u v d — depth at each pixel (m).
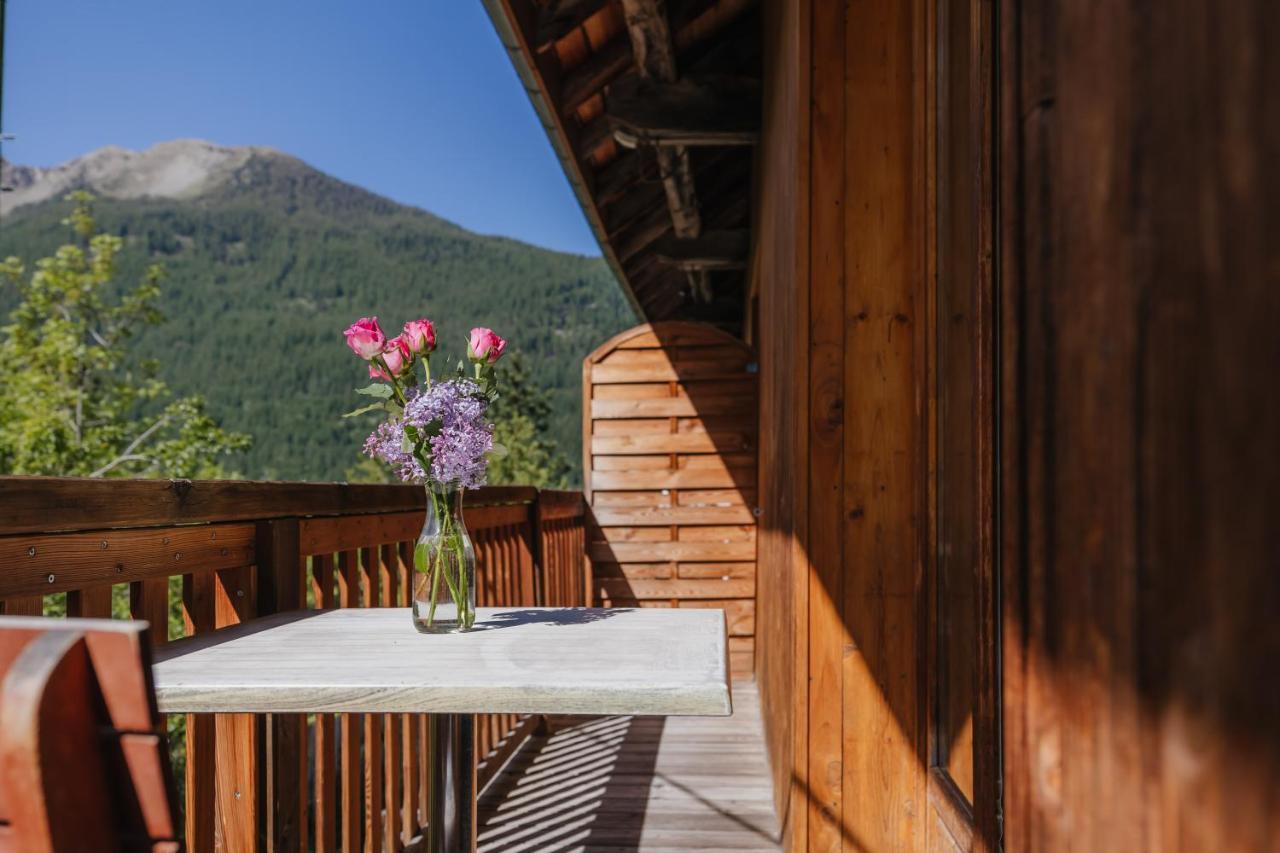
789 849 2.59
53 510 1.23
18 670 0.55
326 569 2.19
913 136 2.42
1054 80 0.79
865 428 2.41
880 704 2.37
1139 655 0.65
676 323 6.12
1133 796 0.65
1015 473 0.88
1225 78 0.55
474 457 1.69
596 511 6.12
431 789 1.61
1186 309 0.59
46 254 146.62
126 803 0.59
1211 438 0.56
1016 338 0.88
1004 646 0.91
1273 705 0.50
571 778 3.77
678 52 4.90
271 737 1.85
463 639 1.61
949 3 2.04
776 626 3.59
